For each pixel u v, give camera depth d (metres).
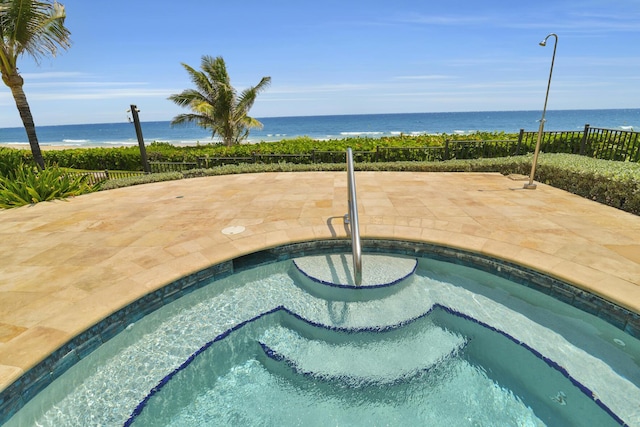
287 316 3.15
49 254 3.66
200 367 2.63
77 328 2.41
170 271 3.24
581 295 2.87
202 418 2.25
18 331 2.36
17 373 2.00
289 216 4.78
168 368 2.51
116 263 3.42
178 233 4.23
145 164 9.73
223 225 4.48
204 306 3.26
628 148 6.86
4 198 5.83
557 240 3.66
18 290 2.91
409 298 3.30
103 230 4.41
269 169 8.75
